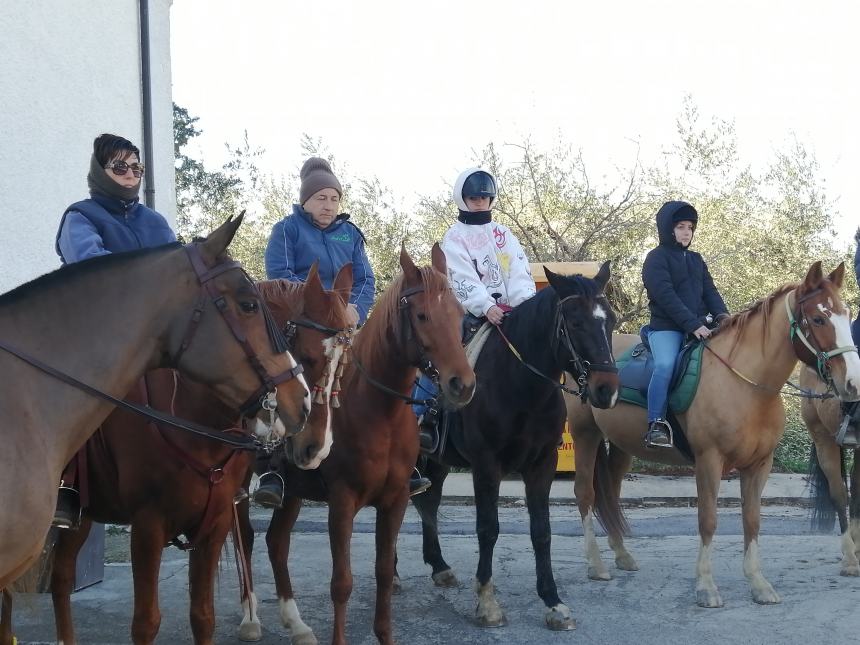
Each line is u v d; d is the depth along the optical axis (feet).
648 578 20.45
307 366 12.71
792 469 36.01
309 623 17.42
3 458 8.51
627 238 47.70
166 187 27.32
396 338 14.23
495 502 17.35
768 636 15.99
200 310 9.61
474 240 19.34
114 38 24.68
